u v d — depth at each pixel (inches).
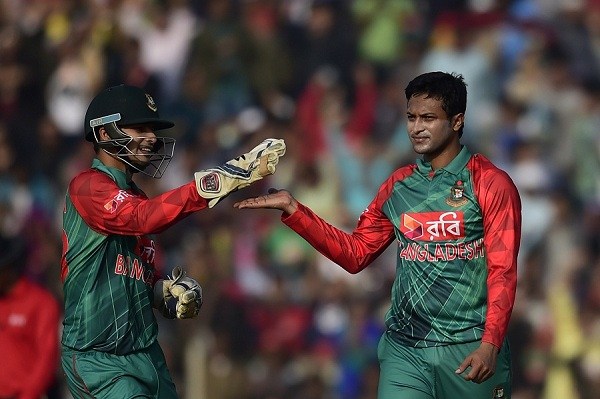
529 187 1851.6
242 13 1964.8
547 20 1967.3
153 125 751.7
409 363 744.3
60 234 1818.4
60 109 1929.1
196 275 1722.4
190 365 1678.2
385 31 1930.4
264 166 701.3
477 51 1915.6
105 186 725.3
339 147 1859.0
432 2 1964.8
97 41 1947.6
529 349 1750.7
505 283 711.7
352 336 1718.8
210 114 1902.1
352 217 1819.6
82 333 728.3
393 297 759.7
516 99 1908.2
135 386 724.0
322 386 1706.4
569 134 1899.6
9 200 1822.1
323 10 1947.6
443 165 745.0
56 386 1045.2
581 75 1940.2
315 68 1930.4
